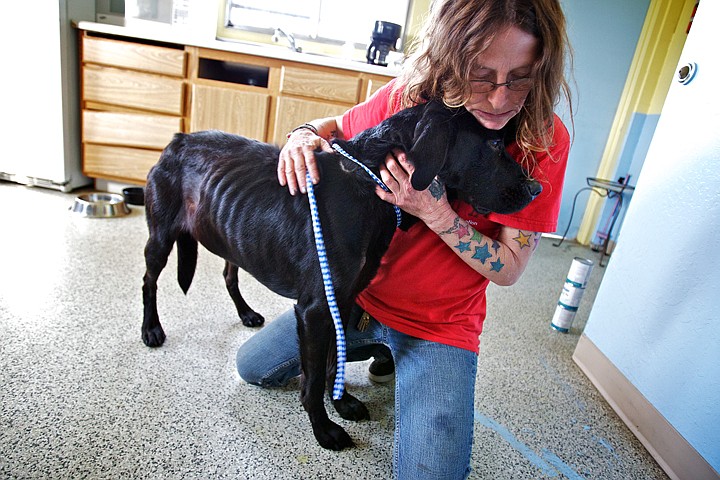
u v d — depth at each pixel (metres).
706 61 1.46
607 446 1.43
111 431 1.18
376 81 2.95
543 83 0.89
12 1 2.71
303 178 1.07
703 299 1.33
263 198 1.14
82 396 1.29
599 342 1.78
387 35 3.35
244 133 3.06
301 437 1.27
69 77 2.96
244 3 3.58
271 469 1.14
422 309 1.21
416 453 1.06
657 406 1.42
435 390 1.11
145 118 3.03
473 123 0.95
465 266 1.16
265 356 1.38
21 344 1.47
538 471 1.28
